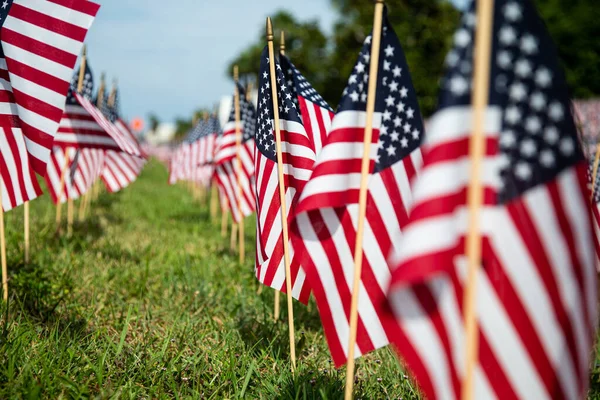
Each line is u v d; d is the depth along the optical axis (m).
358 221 3.78
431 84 42.34
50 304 6.33
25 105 5.65
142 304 7.04
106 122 8.17
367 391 4.71
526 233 2.96
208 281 8.03
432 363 3.03
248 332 6.04
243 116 9.54
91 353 5.18
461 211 2.88
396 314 3.08
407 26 43.12
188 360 5.09
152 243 10.77
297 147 5.22
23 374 4.34
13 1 5.65
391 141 4.01
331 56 49.31
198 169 16.08
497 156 2.96
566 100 3.04
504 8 2.97
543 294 2.96
